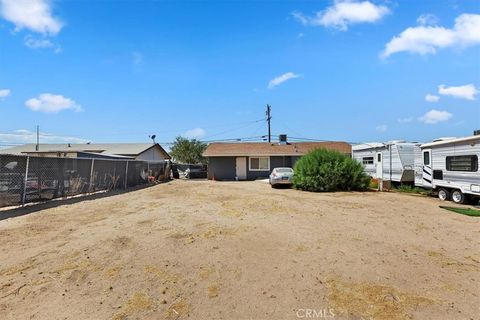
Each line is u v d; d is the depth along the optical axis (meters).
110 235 6.46
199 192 15.80
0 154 9.47
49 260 4.95
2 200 9.62
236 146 31.56
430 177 13.95
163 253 5.32
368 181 17.19
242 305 3.59
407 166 16.45
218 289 3.99
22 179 10.35
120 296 3.78
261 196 13.80
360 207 10.65
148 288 4.00
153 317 3.32
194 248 5.60
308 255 5.28
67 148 33.81
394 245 5.93
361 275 4.44
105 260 4.96
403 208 10.59
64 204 10.98
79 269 4.59
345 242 6.09
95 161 15.21
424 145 14.38
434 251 5.59
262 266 4.76
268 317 3.34
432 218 8.78
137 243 5.89
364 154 20.41
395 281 4.25
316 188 16.52
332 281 4.23
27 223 7.65
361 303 3.63
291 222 7.91
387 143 17.81
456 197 12.40
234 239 6.20
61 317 3.31
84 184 14.19
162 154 40.38
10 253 5.29
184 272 4.52
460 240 6.39
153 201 12.05
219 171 29.52
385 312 3.44
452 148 12.59
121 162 18.42
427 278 4.37
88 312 3.41
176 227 7.24
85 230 6.93
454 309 3.52
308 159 17.33
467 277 4.41
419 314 3.40
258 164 29.47
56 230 6.92
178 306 3.56
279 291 3.93
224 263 4.88
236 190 17.09
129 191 16.33
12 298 3.71
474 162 11.48
